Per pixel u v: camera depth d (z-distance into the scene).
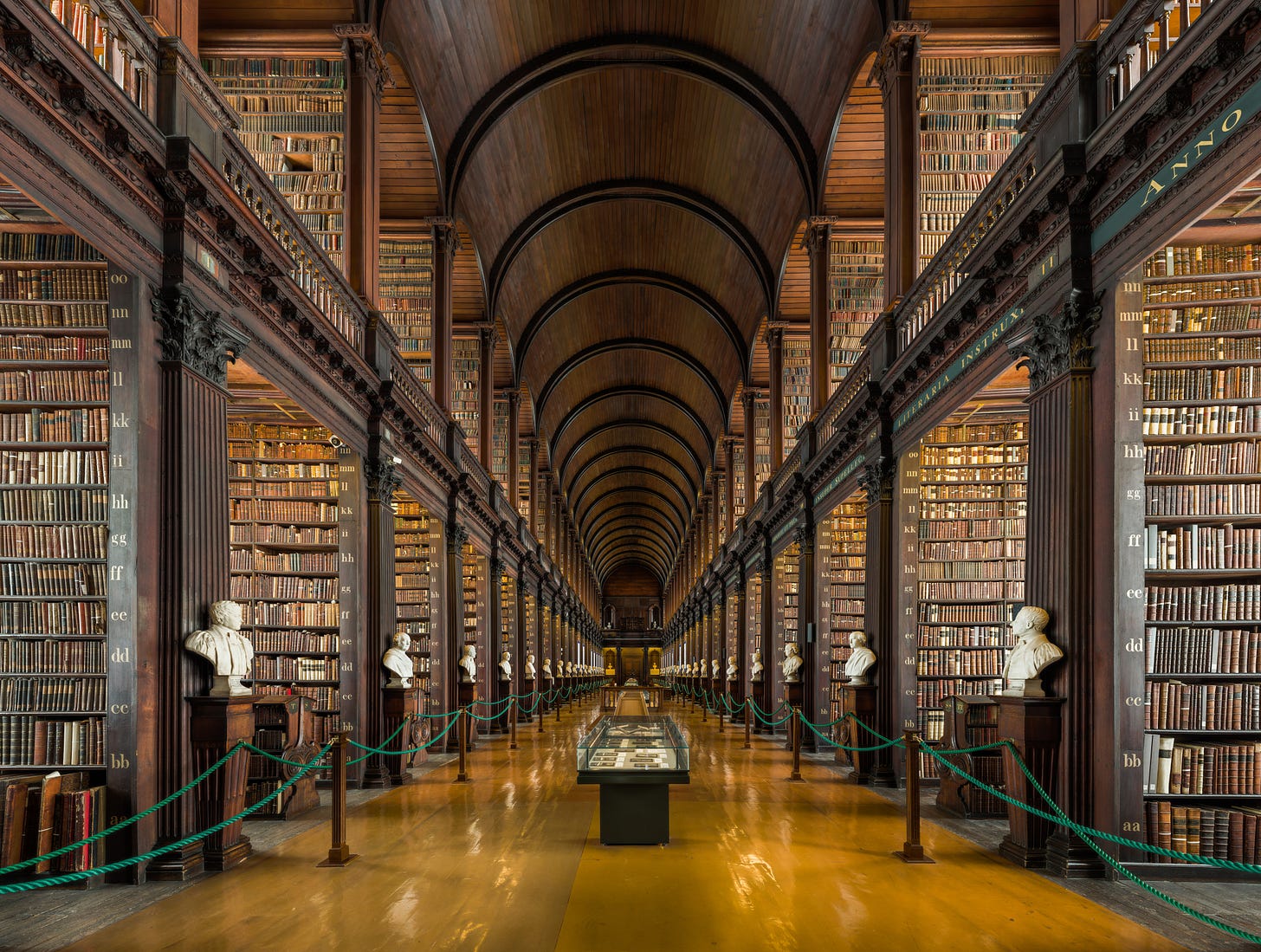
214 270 7.21
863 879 6.37
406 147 15.12
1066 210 6.77
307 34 11.45
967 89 11.48
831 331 16.27
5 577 6.94
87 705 6.73
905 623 11.28
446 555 15.87
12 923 5.34
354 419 11.07
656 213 22.58
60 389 7.18
